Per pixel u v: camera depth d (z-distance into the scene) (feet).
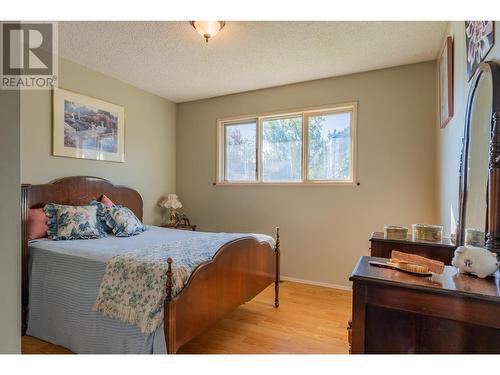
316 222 11.89
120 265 6.21
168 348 5.23
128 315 5.61
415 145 10.25
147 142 13.38
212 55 9.52
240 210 13.50
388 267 3.73
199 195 14.48
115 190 11.61
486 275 3.34
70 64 10.17
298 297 10.44
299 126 12.38
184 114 14.83
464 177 5.42
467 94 5.77
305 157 12.16
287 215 12.46
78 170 10.53
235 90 13.11
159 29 7.91
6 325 2.50
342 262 11.41
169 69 10.77
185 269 5.94
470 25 5.47
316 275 11.85
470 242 4.78
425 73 10.07
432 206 10.03
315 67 10.52
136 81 12.06
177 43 8.73
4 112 2.49
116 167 11.98
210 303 6.37
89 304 6.38
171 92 13.42
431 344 3.10
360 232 11.12
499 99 3.90
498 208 3.80
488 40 4.53
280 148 12.78
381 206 10.78
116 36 8.30
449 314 2.99
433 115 9.96
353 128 11.22
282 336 7.63
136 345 5.56
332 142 11.76
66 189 9.92
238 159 13.71
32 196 8.98
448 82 7.38
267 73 11.11
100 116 11.22
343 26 7.70
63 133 10.00
